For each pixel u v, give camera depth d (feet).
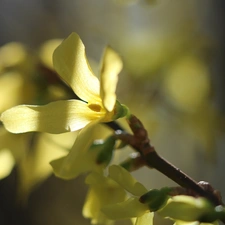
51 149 0.78
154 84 0.97
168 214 0.61
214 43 1.00
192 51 0.98
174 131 1.01
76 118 0.61
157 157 0.65
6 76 0.79
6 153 0.77
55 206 1.33
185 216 0.61
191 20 1.02
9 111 0.60
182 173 0.64
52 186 1.34
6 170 0.76
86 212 0.68
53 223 1.32
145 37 1.02
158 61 0.98
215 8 1.05
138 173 1.46
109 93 0.57
